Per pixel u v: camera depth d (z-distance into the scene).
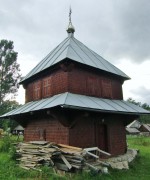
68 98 13.03
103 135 15.83
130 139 50.47
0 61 49.72
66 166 11.40
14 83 50.03
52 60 16.64
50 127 14.77
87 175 11.00
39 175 10.92
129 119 17.45
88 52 18.64
